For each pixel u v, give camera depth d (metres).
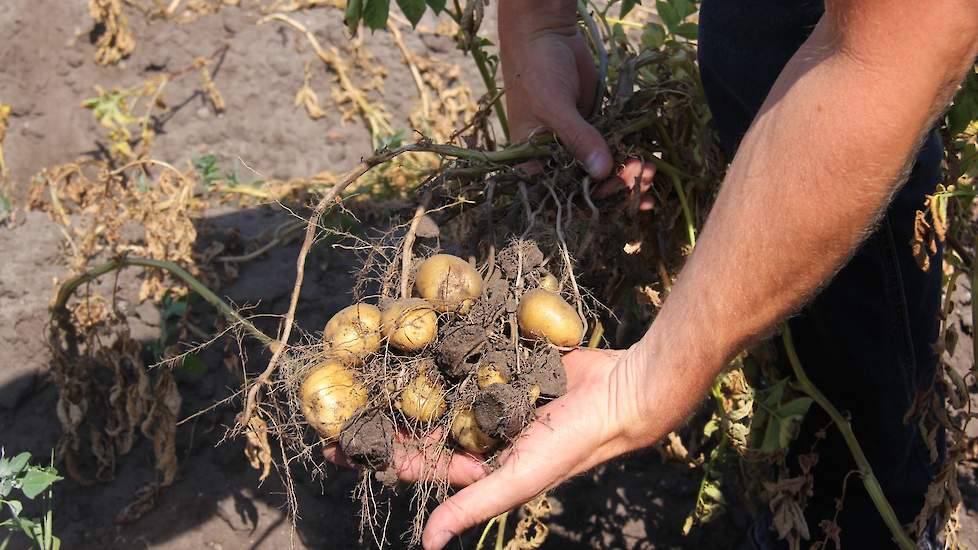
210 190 1.51
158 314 1.25
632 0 1.15
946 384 0.96
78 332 1.20
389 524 1.13
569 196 0.93
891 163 0.58
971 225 0.98
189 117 1.65
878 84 0.56
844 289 0.87
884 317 0.88
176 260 1.26
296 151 1.64
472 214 0.96
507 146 0.98
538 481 0.71
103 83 1.67
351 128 1.67
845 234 0.60
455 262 0.80
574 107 0.95
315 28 1.70
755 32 0.86
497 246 0.89
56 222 1.35
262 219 1.43
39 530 0.97
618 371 0.72
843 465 0.98
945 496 0.92
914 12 0.54
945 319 0.93
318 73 1.68
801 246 0.61
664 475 1.18
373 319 0.78
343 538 1.13
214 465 1.17
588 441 0.71
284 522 1.13
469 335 0.75
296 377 0.79
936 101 0.56
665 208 1.02
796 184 0.60
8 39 1.61
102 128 1.62
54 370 1.15
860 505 0.99
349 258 1.33
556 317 0.77
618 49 1.17
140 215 1.31
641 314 1.14
